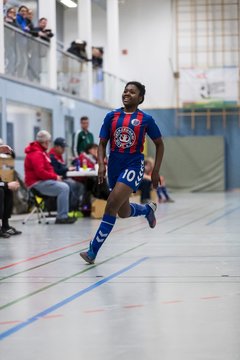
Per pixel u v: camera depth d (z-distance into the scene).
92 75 29.84
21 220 17.34
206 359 4.28
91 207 18.59
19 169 22.23
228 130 38.38
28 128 23.33
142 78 38.88
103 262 8.94
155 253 9.90
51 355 4.41
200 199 28.95
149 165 26.19
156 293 6.60
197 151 38.16
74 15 38.16
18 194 19.14
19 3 27.55
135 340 4.79
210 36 38.19
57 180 16.28
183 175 38.22
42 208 17.03
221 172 38.03
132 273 7.92
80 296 6.48
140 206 9.64
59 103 25.25
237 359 4.28
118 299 6.31
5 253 10.11
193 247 10.68
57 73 25.27
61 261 9.11
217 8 38.12
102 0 34.66
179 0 38.34
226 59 38.12
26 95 22.20
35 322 5.38
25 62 22.33
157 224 15.59
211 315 5.58
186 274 7.80
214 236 12.53
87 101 28.61
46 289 6.90
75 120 27.12
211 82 37.66
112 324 5.29
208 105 37.72
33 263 8.93
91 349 4.55
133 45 38.88
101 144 8.90
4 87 20.42
